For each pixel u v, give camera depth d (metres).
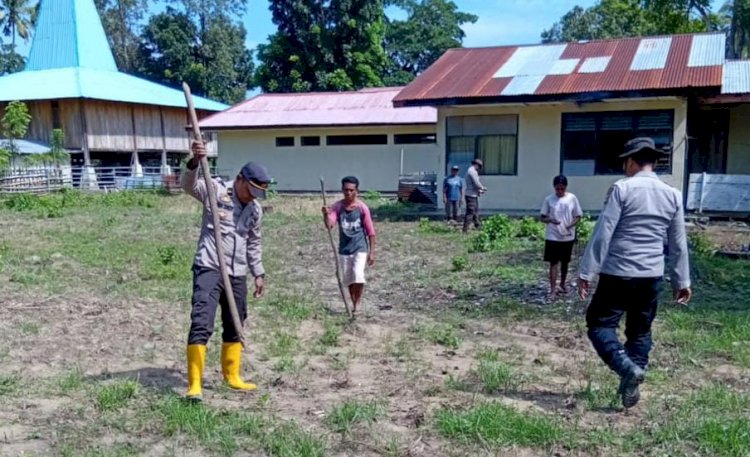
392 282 10.02
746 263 10.85
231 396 4.92
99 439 4.07
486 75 18.89
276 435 4.06
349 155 27.89
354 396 4.92
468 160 18.84
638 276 4.43
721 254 11.64
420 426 4.29
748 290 8.88
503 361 5.91
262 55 42.38
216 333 6.71
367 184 27.78
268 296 8.82
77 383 5.06
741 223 16.39
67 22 38.81
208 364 5.75
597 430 4.20
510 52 20.75
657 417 4.45
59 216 19.73
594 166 17.70
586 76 17.45
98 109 33.22
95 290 8.95
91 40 39.16
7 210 21.72
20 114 28.52
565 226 8.53
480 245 12.91
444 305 8.43
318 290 9.45
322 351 6.20
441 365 5.83
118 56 53.00
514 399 4.86
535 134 18.08
